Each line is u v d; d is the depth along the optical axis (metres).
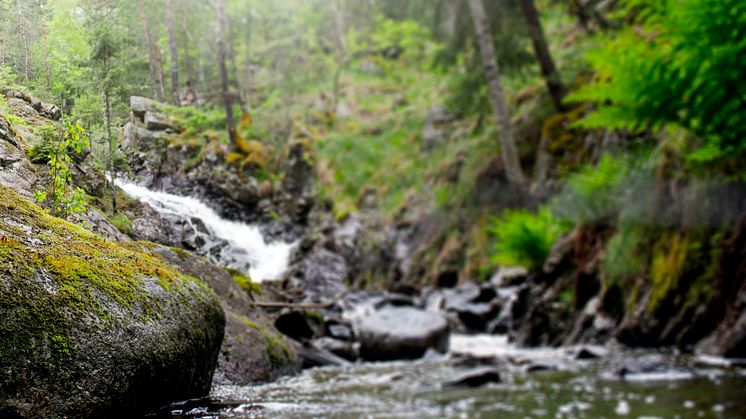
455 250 12.87
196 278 1.59
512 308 8.09
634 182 7.02
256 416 1.31
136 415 1.12
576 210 8.17
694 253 5.54
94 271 1.11
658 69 4.63
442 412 3.18
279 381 1.89
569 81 12.07
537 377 4.56
